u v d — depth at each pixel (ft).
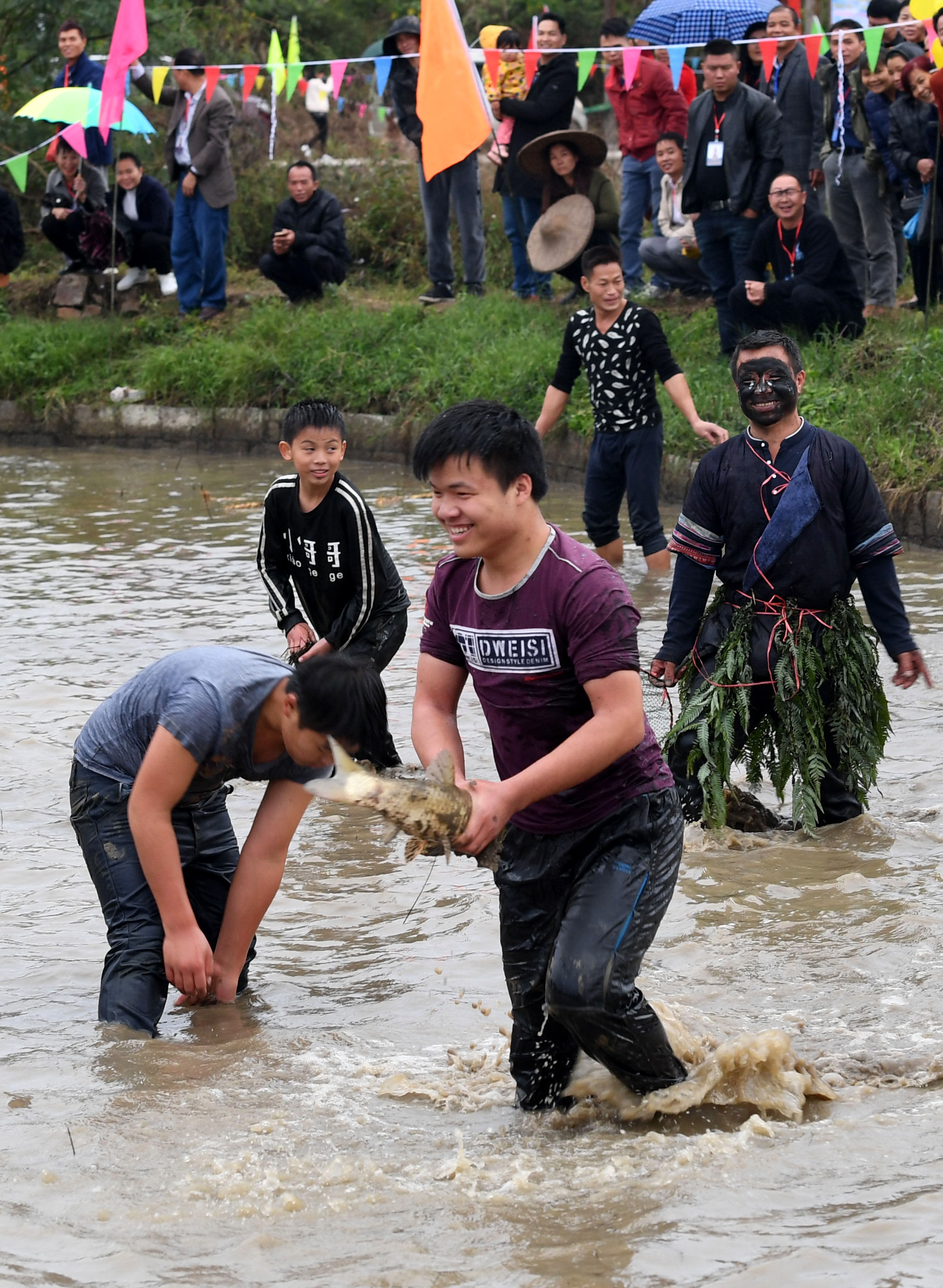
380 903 18.22
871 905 17.39
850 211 47.55
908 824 20.30
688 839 19.99
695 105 45.83
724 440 32.83
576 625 11.67
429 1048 14.17
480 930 17.20
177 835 15.34
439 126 35.27
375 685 13.61
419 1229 10.61
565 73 53.47
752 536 19.95
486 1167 11.57
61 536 41.27
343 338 57.77
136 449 59.47
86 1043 14.21
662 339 33.63
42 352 61.87
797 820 19.85
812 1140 11.78
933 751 23.12
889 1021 14.24
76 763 15.28
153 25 80.43
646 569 35.78
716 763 19.90
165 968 14.92
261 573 22.13
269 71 56.13
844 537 19.74
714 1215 10.62
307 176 61.21
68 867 19.33
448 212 59.77
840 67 44.29
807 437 19.83
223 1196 11.14
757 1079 12.64
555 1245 10.28
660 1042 12.22
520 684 12.16
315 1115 12.66
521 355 51.60
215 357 58.85
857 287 44.27
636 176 55.47
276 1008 15.30
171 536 40.86
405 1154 11.91
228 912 15.28
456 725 12.90
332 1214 10.87
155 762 14.25
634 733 11.69
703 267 47.29
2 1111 12.74
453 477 11.53
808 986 15.14
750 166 45.06
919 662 19.80
